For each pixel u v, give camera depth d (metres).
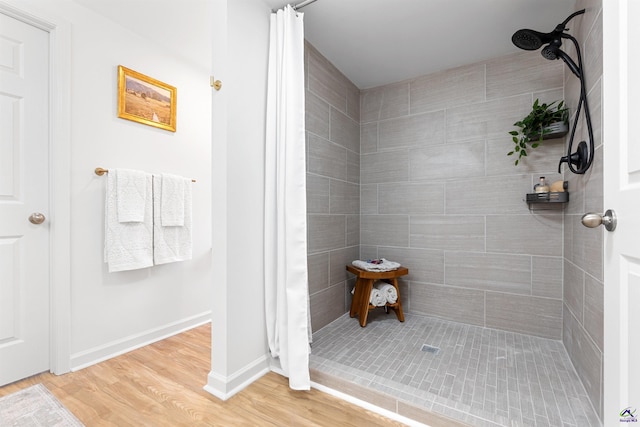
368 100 2.70
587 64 1.45
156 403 1.42
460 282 2.30
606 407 0.84
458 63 2.30
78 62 1.79
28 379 1.62
